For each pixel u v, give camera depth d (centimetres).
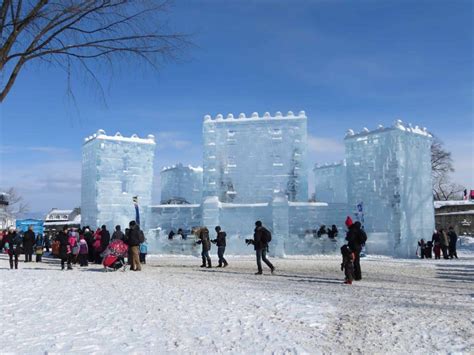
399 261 2433
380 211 2977
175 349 596
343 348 636
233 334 688
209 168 3366
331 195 4100
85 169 3359
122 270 1803
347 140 3225
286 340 660
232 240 2981
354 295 1116
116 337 646
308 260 2570
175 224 3228
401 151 2945
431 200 3203
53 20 1200
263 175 3300
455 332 717
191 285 1265
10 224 6381
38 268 1862
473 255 2959
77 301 931
